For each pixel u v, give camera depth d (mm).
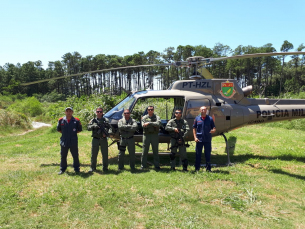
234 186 4477
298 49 66750
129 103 6406
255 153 7559
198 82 6562
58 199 3834
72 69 91688
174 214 3375
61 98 72125
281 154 7234
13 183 4578
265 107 6715
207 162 5453
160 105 9242
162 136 6391
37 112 28297
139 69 72438
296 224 3166
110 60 87812
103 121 5430
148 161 6605
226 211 3531
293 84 56500
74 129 5336
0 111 15562
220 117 6383
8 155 7145
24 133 14922
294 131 11977
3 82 92000
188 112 6305
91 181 4656
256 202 3834
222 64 68688
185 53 68062
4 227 3039
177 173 5211
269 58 65750
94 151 5387
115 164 6203
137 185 4469
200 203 3779
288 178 5012
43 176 5023
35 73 90812
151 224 3113
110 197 3898
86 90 90000
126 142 5477
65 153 5281
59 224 3133
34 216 3348
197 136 5465
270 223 3188
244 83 73000
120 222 3166
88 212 3459
